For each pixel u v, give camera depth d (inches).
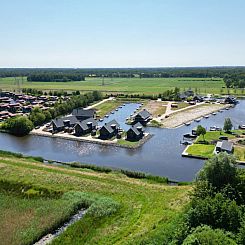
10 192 2285.9
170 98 7381.9
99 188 2333.9
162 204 2053.4
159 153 3481.8
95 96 7175.2
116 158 3339.1
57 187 2364.7
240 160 3036.4
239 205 1742.1
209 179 1925.4
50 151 3617.1
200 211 1622.8
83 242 1684.3
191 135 4104.3
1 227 1782.7
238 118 5413.4
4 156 3191.4
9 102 6717.5
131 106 6722.4
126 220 1884.8
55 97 7450.8
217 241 1374.3
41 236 1750.7
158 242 1579.7
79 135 4205.2
